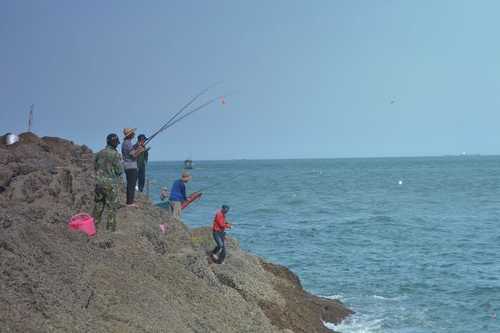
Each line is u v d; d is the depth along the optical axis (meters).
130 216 22.62
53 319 13.03
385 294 35.19
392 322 29.48
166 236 24.16
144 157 27.56
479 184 158.00
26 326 12.17
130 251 19.20
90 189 23.83
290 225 70.12
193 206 97.19
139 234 20.91
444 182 173.38
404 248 52.16
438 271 41.97
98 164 20.28
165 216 25.94
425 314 30.94
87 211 22.27
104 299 15.17
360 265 44.06
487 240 57.00
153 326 14.99
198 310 18.41
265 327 20.45
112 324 14.23
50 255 15.52
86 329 13.34
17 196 20.53
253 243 54.88
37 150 24.61
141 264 18.67
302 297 28.78
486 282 38.38
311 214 84.94
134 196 25.98
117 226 21.09
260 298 24.59
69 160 27.05
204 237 28.78
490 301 33.56
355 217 80.12
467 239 57.84
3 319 12.01
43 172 22.73
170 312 16.36
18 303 12.80
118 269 17.20
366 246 53.31
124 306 15.34
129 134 23.92
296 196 124.94
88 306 14.56
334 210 91.44
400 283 38.00
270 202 107.88
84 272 15.88
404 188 148.62
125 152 23.83
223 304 19.80
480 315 31.00
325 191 142.12
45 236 16.31
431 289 36.50
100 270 16.41
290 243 54.88
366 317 30.19
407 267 43.34
